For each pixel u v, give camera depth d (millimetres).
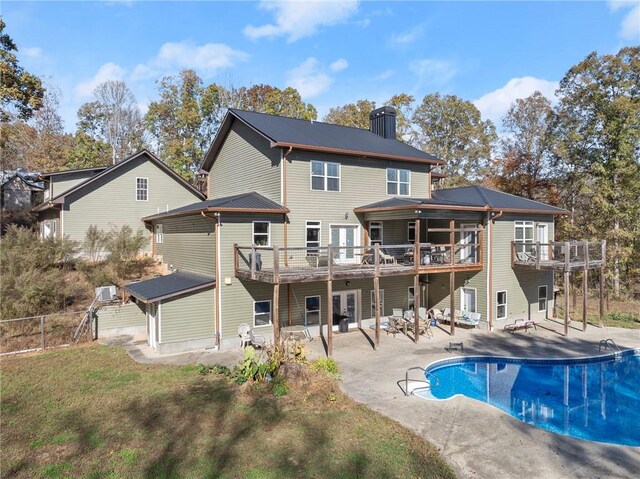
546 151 32000
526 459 7676
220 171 22781
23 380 11547
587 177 28047
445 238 21344
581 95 27359
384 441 8211
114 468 7145
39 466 7207
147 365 13133
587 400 11602
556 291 25719
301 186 17688
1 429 8594
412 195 21125
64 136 43656
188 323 15047
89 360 13523
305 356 12695
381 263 19453
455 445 8148
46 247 18578
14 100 23906
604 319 20984
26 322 15547
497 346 16016
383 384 11703
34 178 32344
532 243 19156
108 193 24047
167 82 37094
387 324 18984
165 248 22438
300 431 8547
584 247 18672
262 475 6938
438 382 12797
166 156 36062
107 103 44750
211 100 36812
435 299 21328
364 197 19469
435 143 40031
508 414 9695
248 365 11445
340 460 7449
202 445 7938
